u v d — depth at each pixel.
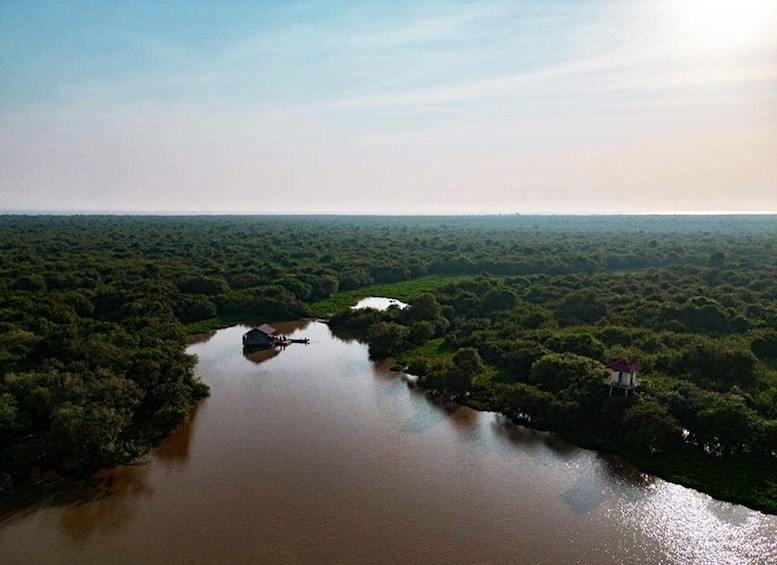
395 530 38.44
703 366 63.50
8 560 35.25
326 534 38.00
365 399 63.28
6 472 42.94
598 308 91.69
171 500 42.03
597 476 45.44
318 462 48.06
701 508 40.75
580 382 55.75
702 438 47.75
